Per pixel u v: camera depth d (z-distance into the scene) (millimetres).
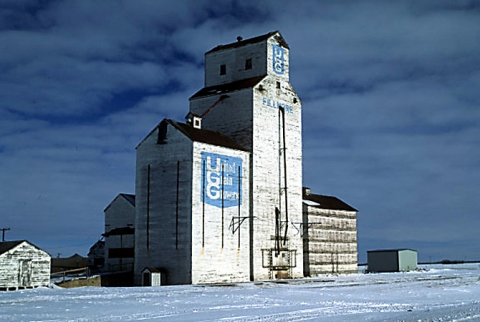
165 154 66438
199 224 63844
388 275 88750
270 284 62969
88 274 68188
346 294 50500
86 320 32094
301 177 78688
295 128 78688
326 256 85062
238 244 68250
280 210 74812
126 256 76438
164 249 64875
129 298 45625
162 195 66000
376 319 32625
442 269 119938
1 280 56812
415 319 32656
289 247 75438
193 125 70875
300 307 39000
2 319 32688
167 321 31422
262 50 76500
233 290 54000
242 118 73438
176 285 61562
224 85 78312
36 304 41156
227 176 68000
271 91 75750
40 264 60094
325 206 86375
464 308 39094
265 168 73312
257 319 32281
